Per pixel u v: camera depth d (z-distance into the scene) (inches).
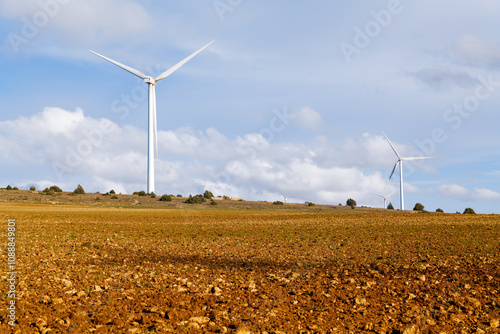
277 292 596.7
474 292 616.7
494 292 623.2
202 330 414.9
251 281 661.3
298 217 2487.7
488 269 816.3
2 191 3937.0
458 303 544.4
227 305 512.1
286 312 491.8
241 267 825.5
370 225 1881.2
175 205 3836.1
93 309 475.2
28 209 2642.7
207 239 1336.1
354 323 456.1
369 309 514.6
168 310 478.6
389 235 1467.8
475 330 443.2
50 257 885.2
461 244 1216.8
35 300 503.2
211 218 2342.5
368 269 819.4
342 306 524.7
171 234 1475.1
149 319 439.5
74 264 811.4
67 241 1187.9
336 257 971.9
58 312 453.7
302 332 417.1
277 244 1222.9
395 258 960.3
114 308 483.5
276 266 844.6
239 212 3068.4
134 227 1706.4
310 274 761.0
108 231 1520.7
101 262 849.5
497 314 506.3
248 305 516.7
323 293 587.8
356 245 1199.6
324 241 1296.8
